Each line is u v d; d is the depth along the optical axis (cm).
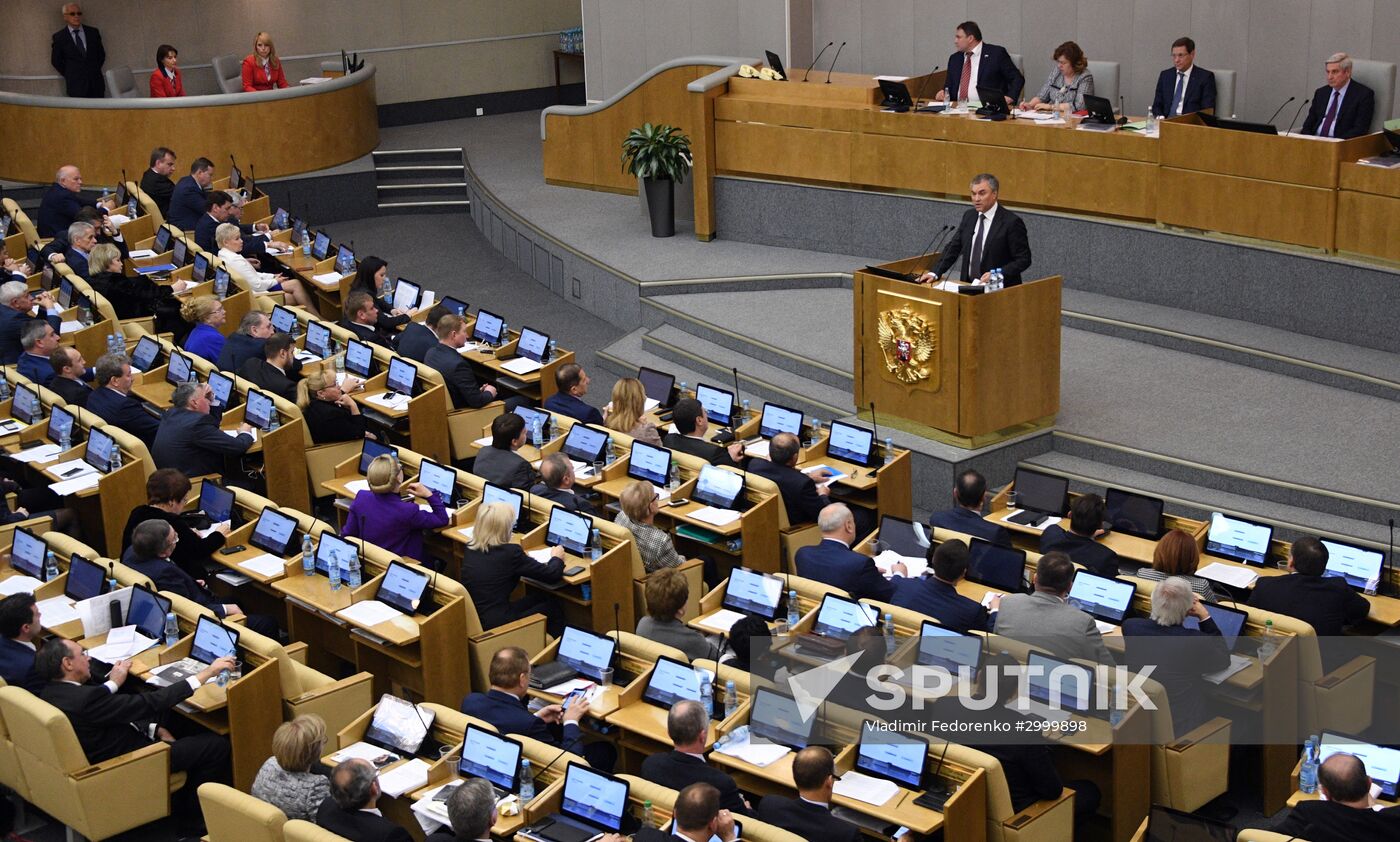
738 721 773
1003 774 700
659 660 803
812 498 1065
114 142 2008
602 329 1642
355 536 1007
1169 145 1379
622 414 1159
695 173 1717
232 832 693
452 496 1070
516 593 1016
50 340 1277
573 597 963
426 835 706
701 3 1992
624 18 2067
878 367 1218
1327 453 1121
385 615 905
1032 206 1496
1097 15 1716
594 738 815
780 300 1549
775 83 1672
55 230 1745
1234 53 1617
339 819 670
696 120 1694
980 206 1158
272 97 2038
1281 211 1316
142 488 1119
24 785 807
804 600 888
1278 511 1065
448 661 895
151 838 809
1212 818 811
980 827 706
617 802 695
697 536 1053
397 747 765
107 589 913
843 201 1630
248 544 1017
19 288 1392
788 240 1689
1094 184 1442
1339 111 1305
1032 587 917
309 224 2086
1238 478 1094
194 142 2020
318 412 1208
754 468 1090
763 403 1298
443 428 1268
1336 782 639
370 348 1325
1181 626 801
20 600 842
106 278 1459
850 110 1596
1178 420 1201
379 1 2378
